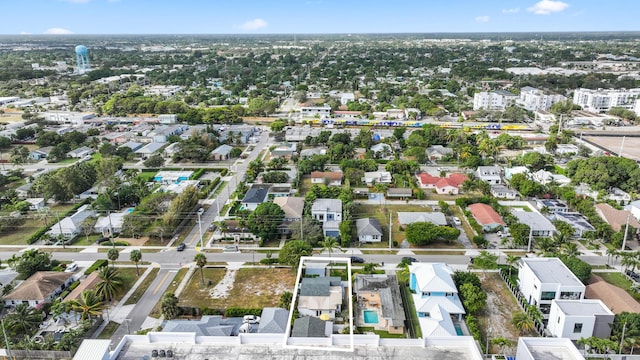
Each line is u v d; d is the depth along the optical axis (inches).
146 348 2266.2
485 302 3287.4
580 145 7288.4
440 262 3949.3
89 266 3897.6
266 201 4953.3
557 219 4623.5
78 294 3294.8
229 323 3019.2
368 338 2266.2
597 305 2977.4
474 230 4562.0
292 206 4714.6
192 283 3639.3
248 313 3186.5
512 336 2994.6
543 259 3516.2
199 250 4188.0
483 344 2906.0
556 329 2950.3
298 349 2241.6
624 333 2765.7
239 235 4411.9
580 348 2861.7
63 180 5152.6
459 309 3139.8
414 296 3344.0
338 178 5826.8
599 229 4333.2
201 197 5374.0
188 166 6702.8
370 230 4355.3
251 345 2281.0
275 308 3115.2
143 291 3526.1
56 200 5206.7
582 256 4069.9
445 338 2247.8
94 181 5629.9
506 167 6437.0
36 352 2647.6
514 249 4170.8
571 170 5989.2
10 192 5226.4
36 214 4837.6
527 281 3385.8
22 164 6747.1
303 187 5748.0
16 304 3277.6
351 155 6825.8
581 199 4995.1
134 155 7096.5
